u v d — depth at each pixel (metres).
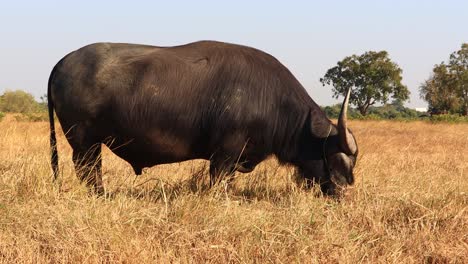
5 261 4.36
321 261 4.58
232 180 6.77
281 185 7.29
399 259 4.68
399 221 5.61
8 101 49.53
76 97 6.55
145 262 4.38
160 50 6.70
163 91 6.45
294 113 6.65
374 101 73.81
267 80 6.60
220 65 6.55
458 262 4.69
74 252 4.46
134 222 5.09
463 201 6.35
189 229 5.05
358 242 4.90
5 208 5.13
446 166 10.51
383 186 6.98
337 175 6.60
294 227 5.13
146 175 7.70
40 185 5.96
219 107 6.45
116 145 6.73
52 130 6.86
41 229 4.78
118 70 6.50
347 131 6.44
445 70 73.31
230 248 4.61
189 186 6.88
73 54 6.72
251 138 6.58
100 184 6.71
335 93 75.12
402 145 16.28
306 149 6.70
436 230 5.29
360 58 73.88
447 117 41.78
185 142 6.61
